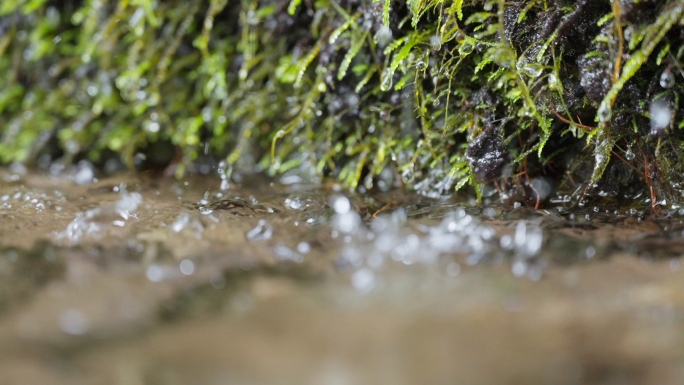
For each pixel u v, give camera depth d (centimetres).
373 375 36
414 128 46
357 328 37
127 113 52
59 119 54
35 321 38
